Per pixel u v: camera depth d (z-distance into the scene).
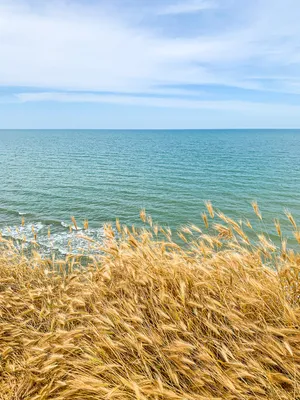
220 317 2.74
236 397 2.06
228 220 3.45
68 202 29.27
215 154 88.38
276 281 2.86
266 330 2.39
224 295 2.82
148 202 29.77
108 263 3.52
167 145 131.88
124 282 3.29
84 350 2.70
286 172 51.56
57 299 3.58
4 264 4.57
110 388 2.33
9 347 2.83
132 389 2.15
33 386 2.59
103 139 191.50
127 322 2.83
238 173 50.88
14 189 35.03
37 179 42.78
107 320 2.68
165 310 2.83
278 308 2.66
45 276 4.23
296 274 2.84
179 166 60.84
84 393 2.38
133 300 3.01
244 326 2.45
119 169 55.72
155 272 3.29
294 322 2.43
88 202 29.41
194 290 3.04
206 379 2.19
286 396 2.03
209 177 46.47
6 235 17.42
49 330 3.14
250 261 3.18
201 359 2.33
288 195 33.31
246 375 2.15
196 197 32.31
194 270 3.31
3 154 85.19
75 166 59.75
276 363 2.22
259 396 2.07
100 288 3.31
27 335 3.05
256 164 63.91
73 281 3.80
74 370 2.55
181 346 2.29
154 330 2.68
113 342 2.55
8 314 3.46
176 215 25.16
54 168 56.12
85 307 3.31
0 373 2.72
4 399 2.48
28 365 2.66
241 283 3.03
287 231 17.98
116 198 31.34
